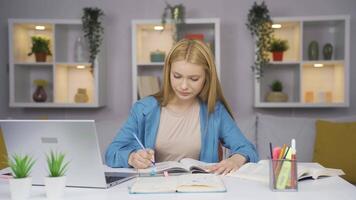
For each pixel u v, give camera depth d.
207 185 1.07
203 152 1.70
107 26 3.37
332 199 0.97
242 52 3.33
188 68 1.53
